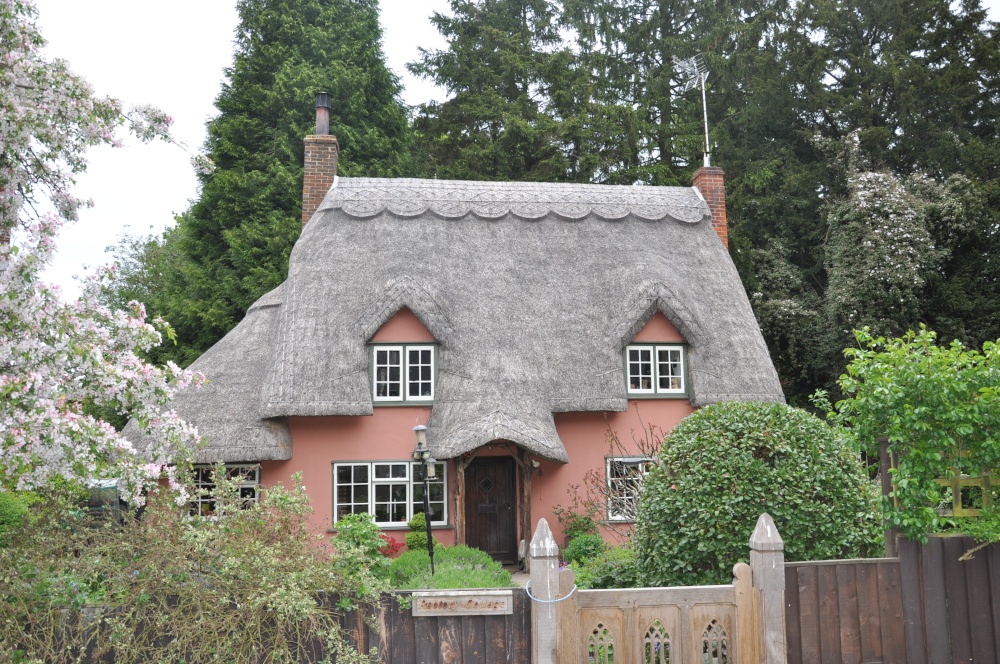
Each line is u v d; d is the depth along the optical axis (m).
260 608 6.77
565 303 18.95
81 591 6.77
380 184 21.27
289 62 30.84
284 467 17.05
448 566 12.98
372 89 32.97
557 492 17.75
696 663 7.13
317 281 18.48
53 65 7.80
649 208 21.66
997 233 27.23
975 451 7.84
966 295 26.91
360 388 16.89
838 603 7.72
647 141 35.22
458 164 34.31
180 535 7.01
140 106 8.31
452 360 17.67
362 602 7.07
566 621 6.99
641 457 17.97
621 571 10.72
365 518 12.43
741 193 31.66
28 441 6.57
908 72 30.83
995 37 31.55
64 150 8.15
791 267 30.47
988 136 31.86
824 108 32.34
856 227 26.92
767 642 7.19
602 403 17.42
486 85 36.97
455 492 16.98
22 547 6.84
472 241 20.02
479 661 7.03
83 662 6.68
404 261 19.09
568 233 20.59
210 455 16.09
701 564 8.72
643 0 38.84
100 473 7.00
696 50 36.09
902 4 32.25
